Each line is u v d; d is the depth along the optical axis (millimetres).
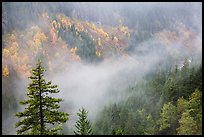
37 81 16016
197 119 56625
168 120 62000
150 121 66500
